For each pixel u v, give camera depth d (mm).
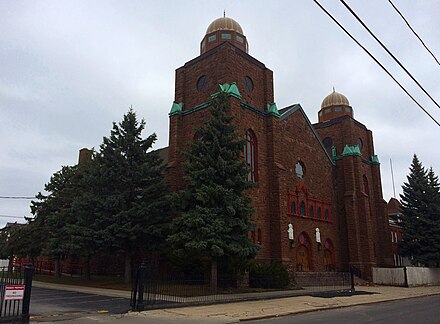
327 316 14492
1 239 50000
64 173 34969
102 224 24516
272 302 18219
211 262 21016
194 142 22562
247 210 21109
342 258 37656
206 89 29484
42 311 13750
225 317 13430
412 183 43031
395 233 53344
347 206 38125
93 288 23469
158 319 12633
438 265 40969
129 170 25609
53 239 29594
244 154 27859
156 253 25297
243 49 33312
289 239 30891
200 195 20484
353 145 40375
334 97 46719
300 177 34719
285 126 33969
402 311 15969
